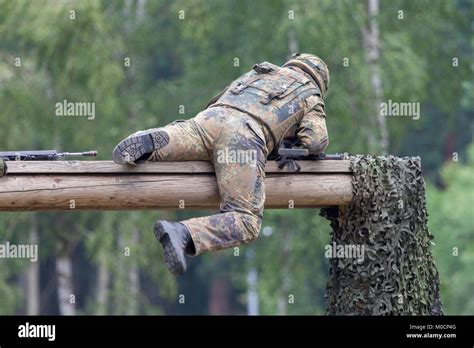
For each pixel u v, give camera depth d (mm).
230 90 17594
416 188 18297
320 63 18344
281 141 17562
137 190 16922
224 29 41750
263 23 40656
